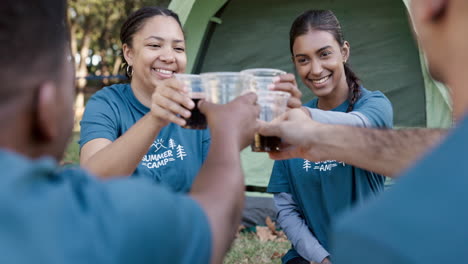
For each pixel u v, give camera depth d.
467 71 0.67
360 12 4.41
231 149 0.94
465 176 0.54
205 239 0.78
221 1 4.65
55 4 0.81
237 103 1.04
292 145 1.53
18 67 0.71
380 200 0.59
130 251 0.67
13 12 0.71
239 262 3.57
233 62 4.74
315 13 2.37
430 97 4.20
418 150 1.35
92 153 2.03
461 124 0.61
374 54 4.38
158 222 0.70
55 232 0.64
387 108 2.19
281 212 2.46
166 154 2.15
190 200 0.80
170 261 0.72
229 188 0.87
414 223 0.54
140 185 0.74
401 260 0.53
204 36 4.75
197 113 1.39
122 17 12.74
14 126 0.72
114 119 2.15
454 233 0.52
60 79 0.78
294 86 1.55
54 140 0.79
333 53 2.30
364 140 1.44
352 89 2.34
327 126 1.50
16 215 0.62
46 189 0.67
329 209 2.27
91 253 0.64
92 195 0.70
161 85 1.44
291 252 2.49
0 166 0.65
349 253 0.58
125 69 2.41
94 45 13.98
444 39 0.69
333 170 2.24
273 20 4.64
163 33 2.22
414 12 0.73
